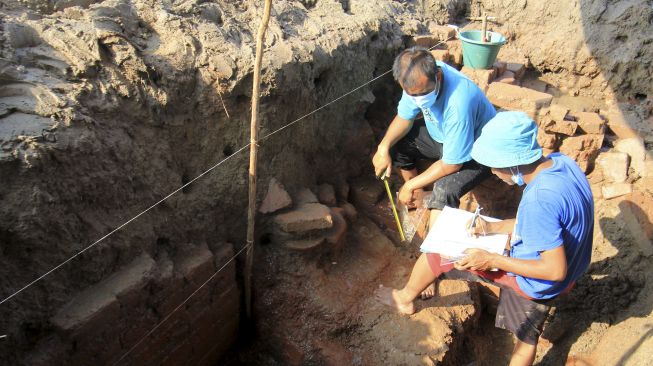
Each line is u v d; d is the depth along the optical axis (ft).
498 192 12.43
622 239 11.14
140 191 8.43
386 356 9.79
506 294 9.01
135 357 8.51
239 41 9.68
